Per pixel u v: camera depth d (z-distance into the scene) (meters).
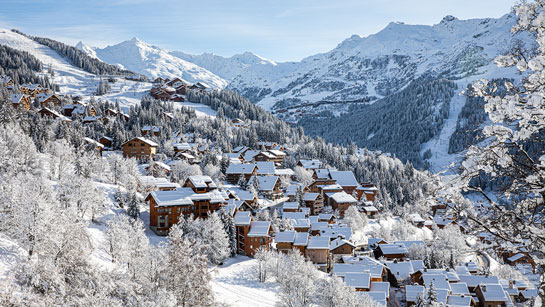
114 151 190.50
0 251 49.19
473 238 12.66
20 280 46.00
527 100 10.47
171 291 45.75
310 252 106.56
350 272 92.44
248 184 157.50
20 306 40.16
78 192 85.44
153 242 91.56
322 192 177.50
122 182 125.62
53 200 69.94
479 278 94.88
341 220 149.75
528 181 10.98
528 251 11.50
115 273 54.41
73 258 50.19
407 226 148.88
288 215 130.50
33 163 101.00
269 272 92.00
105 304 45.47
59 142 137.75
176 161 171.88
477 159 11.52
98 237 76.56
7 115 134.00
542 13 10.02
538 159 10.95
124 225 67.94
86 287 48.34
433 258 109.00
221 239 93.44
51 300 42.81
